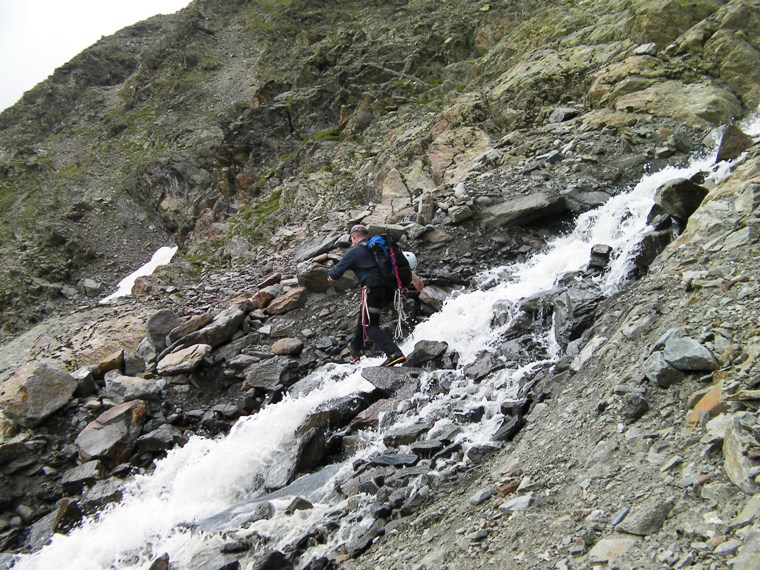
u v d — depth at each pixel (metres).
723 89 11.80
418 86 27.80
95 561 6.48
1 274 44.09
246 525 5.40
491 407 5.97
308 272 11.02
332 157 25.47
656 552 2.73
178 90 70.88
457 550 3.63
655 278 5.57
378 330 8.19
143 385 9.74
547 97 15.66
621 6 17.52
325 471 6.26
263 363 9.54
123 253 48.88
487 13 29.80
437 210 11.54
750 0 12.63
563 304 7.04
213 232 27.28
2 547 7.54
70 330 14.38
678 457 3.27
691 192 6.62
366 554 4.29
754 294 4.26
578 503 3.42
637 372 4.30
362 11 61.62
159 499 7.51
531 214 10.37
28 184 62.16
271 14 83.81
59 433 9.34
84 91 85.06
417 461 5.42
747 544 2.46
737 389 3.43
